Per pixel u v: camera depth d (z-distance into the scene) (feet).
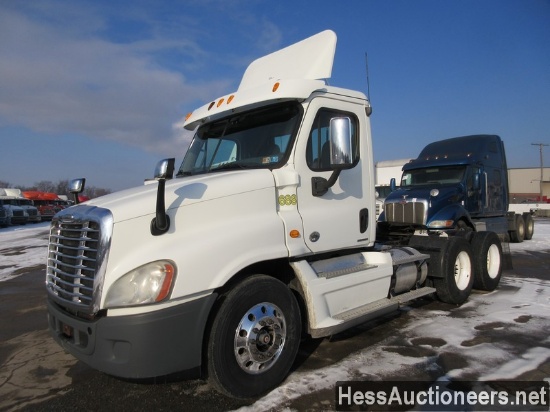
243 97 13.71
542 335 15.28
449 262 19.07
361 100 15.16
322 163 13.50
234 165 13.74
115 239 9.56
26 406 10.99
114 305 9.34
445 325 16.74
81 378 12.65
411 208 29.50
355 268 14.42
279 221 11.98
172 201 10.37
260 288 11.01
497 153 38.17
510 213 45.96
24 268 36.78
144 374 9.27
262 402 10.71
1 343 16.34
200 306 9.91
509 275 27.37
